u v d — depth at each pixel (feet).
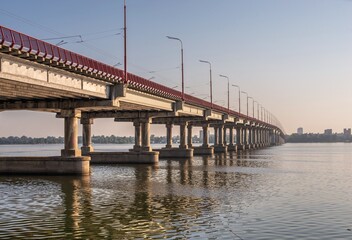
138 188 143.13
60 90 152.15
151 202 112.57
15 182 161.58
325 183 160.45
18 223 87.61
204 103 353.31
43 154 523.70
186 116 385.29
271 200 115.85
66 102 189.26
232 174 198.70
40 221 89.35
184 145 384.88
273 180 170.91
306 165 271.69
